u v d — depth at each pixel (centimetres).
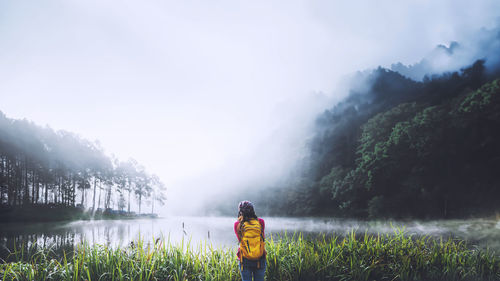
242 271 398
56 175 7538
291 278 514
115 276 454
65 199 7675
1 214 5291
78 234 2345
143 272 459
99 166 8794
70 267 464
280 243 598
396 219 4691
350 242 608
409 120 5216
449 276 531
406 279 518
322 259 552
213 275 493
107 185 9181
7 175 6419
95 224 4500
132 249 538
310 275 522
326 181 7431
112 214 8381
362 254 567
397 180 5238
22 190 6769
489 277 534
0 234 2422
